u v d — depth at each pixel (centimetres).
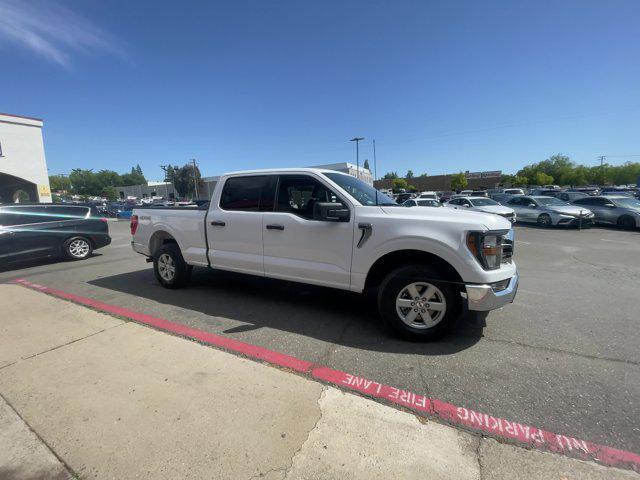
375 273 391
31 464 201
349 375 295
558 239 1212
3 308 470
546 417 243
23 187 2978
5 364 313
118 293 540
